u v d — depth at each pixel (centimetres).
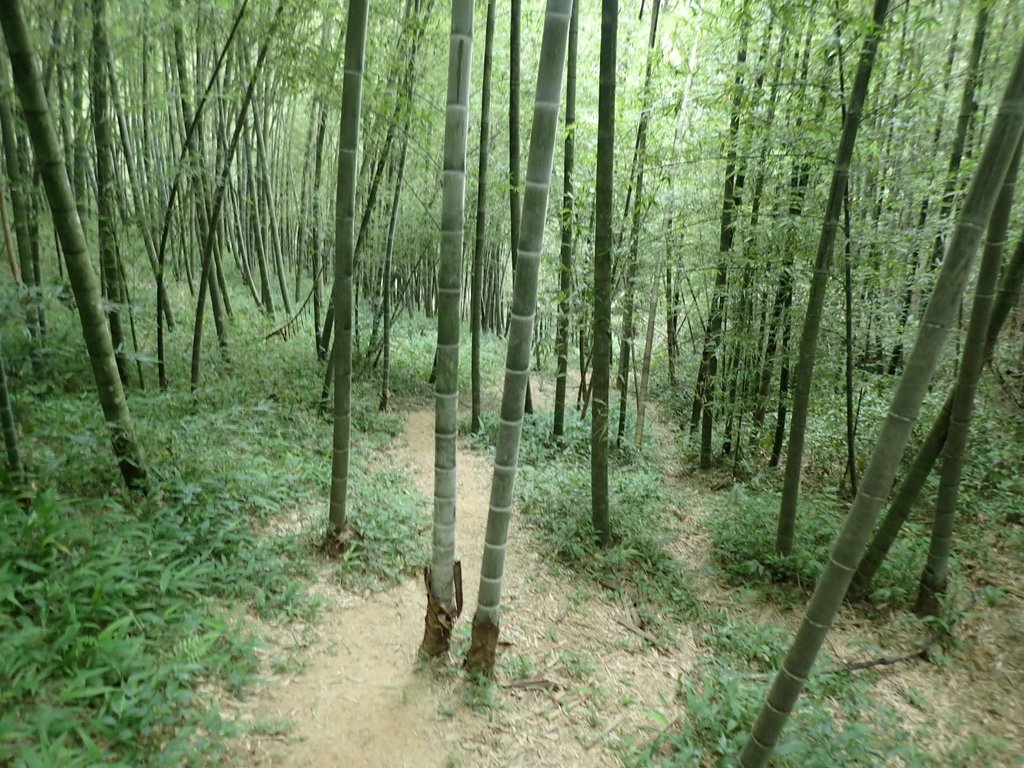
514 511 540
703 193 651
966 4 477
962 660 374
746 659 370
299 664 311
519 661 342
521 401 278
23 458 397
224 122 820
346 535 413
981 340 354
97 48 468
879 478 201
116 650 255
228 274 1244
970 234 184
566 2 235
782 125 467
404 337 1158
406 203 898
